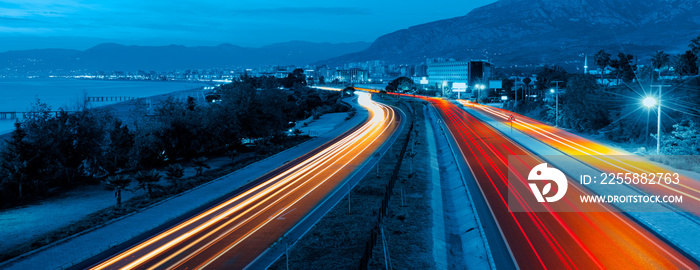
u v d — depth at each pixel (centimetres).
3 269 3256
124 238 3884
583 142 8819
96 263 3341
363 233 3834
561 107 12444
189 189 5769
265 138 9938
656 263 3008
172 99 8588
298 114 16500
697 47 12269
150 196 5366
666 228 3628
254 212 4638
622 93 10494
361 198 5075
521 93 19662
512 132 10856
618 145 8331
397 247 3516
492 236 3669
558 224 3906
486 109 18275
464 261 3406
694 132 6644
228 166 7481
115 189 5091
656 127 7994
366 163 7388
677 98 8444
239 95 9512
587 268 2961
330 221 4209
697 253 3120
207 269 3156
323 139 10794
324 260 3266
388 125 13462
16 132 5581
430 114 16712
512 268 3033
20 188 5391
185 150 8056
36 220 4547
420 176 6300
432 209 4672
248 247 3581
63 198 5462
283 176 6531
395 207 4672
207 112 8712
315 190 5562
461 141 9656
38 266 3297
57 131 6116
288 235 3750
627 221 3922
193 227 4178
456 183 5912
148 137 7512
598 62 15762
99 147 6656
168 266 3231
